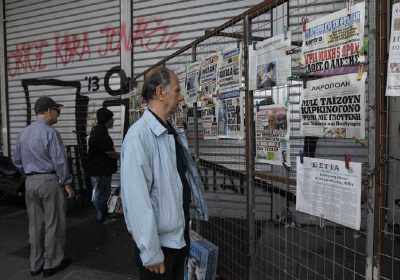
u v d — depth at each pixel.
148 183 2.17
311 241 2.89
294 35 2.57
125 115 7.32
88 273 4.16
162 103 2.31
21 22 8.61
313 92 2.10
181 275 2.45
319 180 2.08
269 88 2.56
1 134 9.20
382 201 1.80
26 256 4.79
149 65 6.95
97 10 7.53
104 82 7.57
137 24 7.02
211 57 3.45
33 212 4.22
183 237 2.30
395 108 3.26
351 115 1.85
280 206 3.07
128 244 5.12
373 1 1.73
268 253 3.05
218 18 6.19
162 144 2.24
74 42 7.89
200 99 3.72
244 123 2.93
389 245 2.06
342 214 1.92
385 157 1.79
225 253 3.62
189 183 2.53
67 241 5.29
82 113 7.88
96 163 6.13
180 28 6.55
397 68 1.60
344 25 1.87
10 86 8.92
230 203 4.42
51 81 8.28
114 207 6.70
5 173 7.52
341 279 2.93
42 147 4.12
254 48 2.71
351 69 1.84
